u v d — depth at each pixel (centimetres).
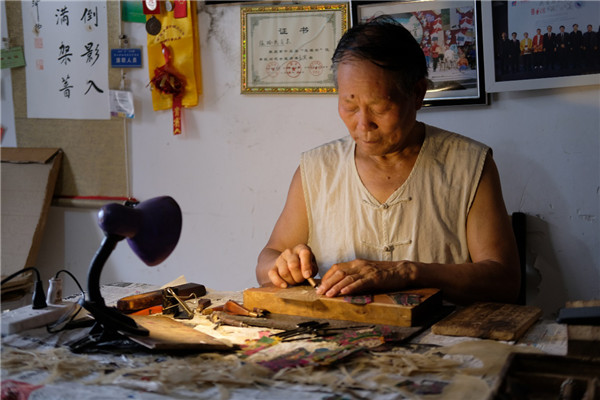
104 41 297
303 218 183
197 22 280
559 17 225
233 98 279
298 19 264
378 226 170
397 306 124
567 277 239
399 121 148
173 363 103
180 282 170
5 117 320
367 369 100
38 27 308
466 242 167
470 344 110
